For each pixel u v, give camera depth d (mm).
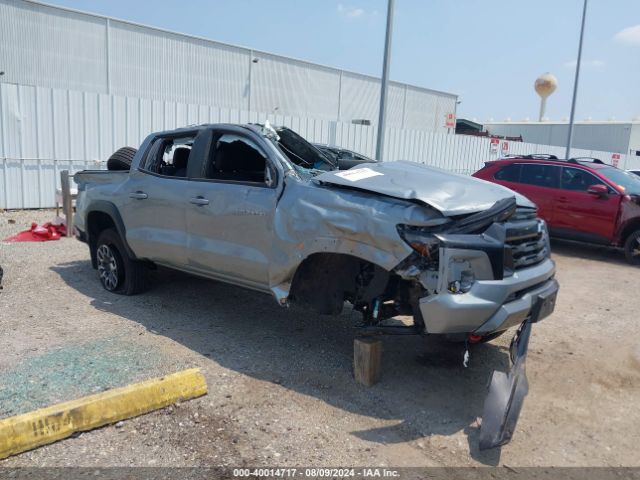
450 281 3492
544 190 10148
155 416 3574
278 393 3973
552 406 4016
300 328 5340
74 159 12055
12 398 3660
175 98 24812
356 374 4211
